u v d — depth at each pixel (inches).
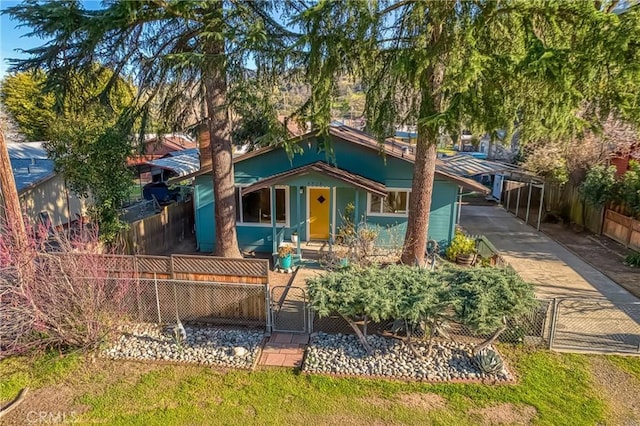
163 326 327.9
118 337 307.0
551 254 530.6
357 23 299.9
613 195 569.6
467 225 698.2
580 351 292.4
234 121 684.7
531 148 652.1
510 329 299.6
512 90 266.1
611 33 237.6
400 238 525.0
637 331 321.4
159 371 271.9
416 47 301.3
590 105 296.4
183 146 1146.7
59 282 284.8
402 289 276.2
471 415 231.3
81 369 273.4
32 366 275.9
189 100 474.3
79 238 347.6
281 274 449.7
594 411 233.3
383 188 493.4
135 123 464.8
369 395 247.9
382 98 364.5
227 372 270.2
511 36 304.5
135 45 395.9
